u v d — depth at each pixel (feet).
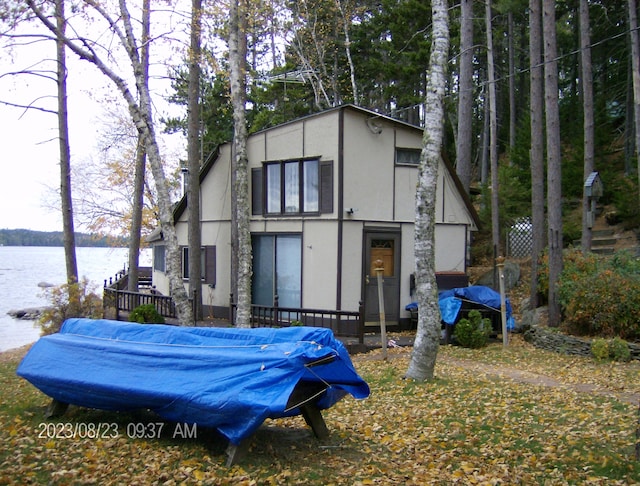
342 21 77.36
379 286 39.70
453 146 100.53
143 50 46.29
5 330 80.23
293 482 17.44
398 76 82.02
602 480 17.71
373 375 34.22
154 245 85.25
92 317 57.06
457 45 93.35
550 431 23.06
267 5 62.34
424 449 21.12
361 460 19.70
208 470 18.04
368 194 50.80
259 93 89.15
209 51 50.98
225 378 18.54
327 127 50.08
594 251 60.85
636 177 67.21
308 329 20.33
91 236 96.32
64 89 59.21
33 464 18.28
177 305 39.55
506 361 40.09
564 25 104.32
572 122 85.76
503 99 113.70
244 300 39.58
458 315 48.80
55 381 21.97
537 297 52.90
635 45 51.62
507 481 18.06
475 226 59.67
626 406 26.94
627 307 41.50
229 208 60.49
